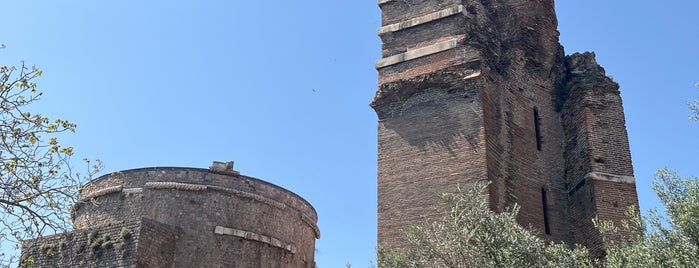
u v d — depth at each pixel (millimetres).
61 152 17750
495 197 24703
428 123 26734
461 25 27938
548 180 27922
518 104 28312
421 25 29000
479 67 26688
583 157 27469
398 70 28531
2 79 17047
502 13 30531
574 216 27281
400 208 25594
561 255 19078
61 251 35250
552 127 29297
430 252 19312
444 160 25625
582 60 30734
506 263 17656
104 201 39125
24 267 35375
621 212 25828
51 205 17594
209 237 37688
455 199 20312
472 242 18531
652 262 17609
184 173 38969
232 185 39750
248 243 38969
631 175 26859
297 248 42469
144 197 38250
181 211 37781
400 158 26672
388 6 30484
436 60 27734
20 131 17188
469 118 25891
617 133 27781
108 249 33906
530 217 26281
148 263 33781
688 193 18281
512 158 26734
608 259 19344
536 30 30531
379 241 25344
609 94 28625
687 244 17297
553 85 30359
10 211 17203
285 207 41906
